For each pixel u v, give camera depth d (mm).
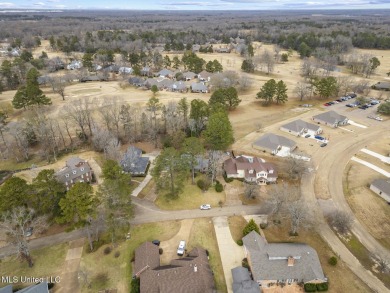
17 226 55406
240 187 72500
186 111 101500
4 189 53781
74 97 135375
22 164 85375
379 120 111938
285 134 100562
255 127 105812
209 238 57312
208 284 45969
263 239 54688
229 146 91438
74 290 47344
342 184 74312
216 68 169750
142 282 46344
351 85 144500
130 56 186000
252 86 155750
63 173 69750
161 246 55594
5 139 95750
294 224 57094
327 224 61125
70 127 105750
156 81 151000
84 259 52938
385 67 192875
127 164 76375
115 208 54062
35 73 148750
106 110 104188
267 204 61719
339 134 101000
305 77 171250
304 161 78312
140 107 120875
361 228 60344
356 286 47906
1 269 51562
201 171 78062
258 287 45219
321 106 126625
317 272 48219
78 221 54375
